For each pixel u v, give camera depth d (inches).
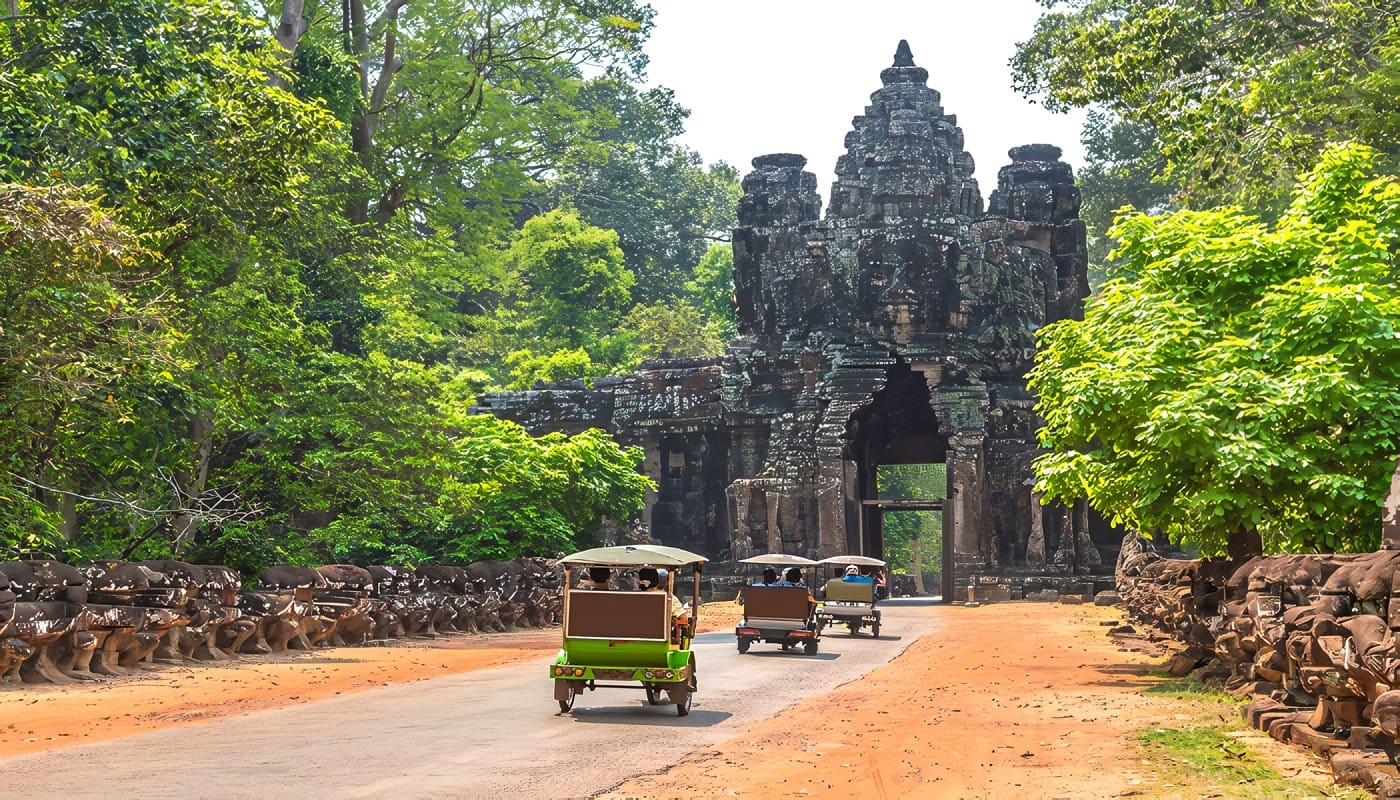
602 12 2300.7
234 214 1186.6
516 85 2459.4
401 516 1592.0
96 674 821.2
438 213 2311.8
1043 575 2252.7
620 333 3550.7
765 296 2524.6
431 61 2199.8
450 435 1802.4
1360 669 451.8
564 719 634.8
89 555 1233.4
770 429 2492.6
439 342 2571.4
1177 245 941.8
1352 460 821.2
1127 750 522.0
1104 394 845.2
